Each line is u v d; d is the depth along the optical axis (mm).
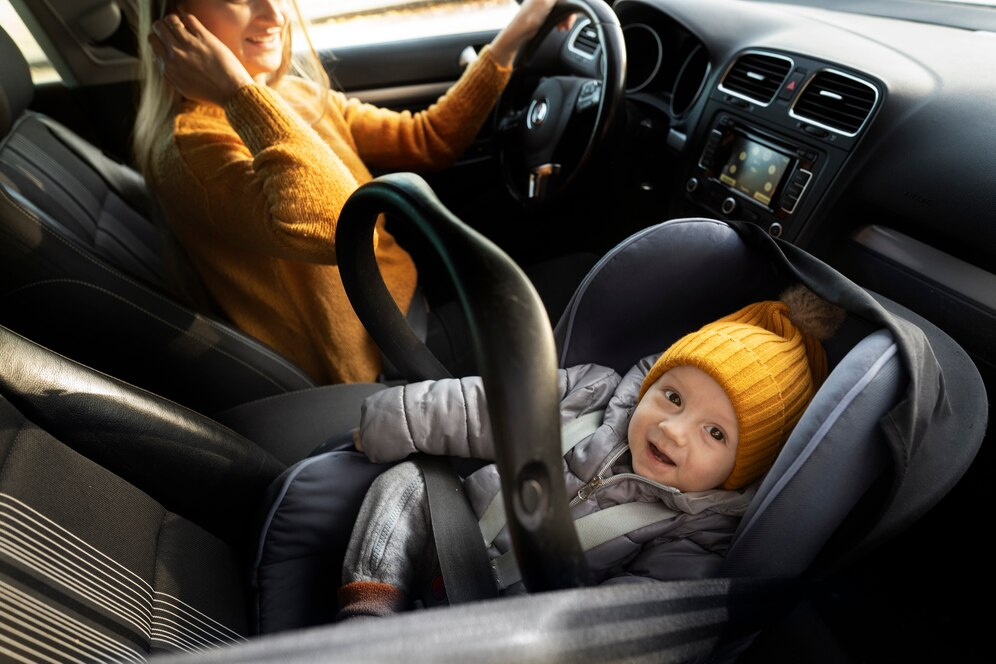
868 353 633
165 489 812
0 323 912
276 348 1197
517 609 348
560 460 389
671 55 1397
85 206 1167
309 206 908
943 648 1105
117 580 656
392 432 833
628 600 410
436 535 759
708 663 672
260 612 822
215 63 942
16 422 667
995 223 897
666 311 902
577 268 1417
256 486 904
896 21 1277
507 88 1435
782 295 840
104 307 929
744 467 772
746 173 1188
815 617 1158
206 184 997
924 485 652
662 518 802
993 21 1179
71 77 1532
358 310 742
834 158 1058
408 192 518
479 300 409
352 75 1605
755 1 1461
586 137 1269
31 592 550
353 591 739
